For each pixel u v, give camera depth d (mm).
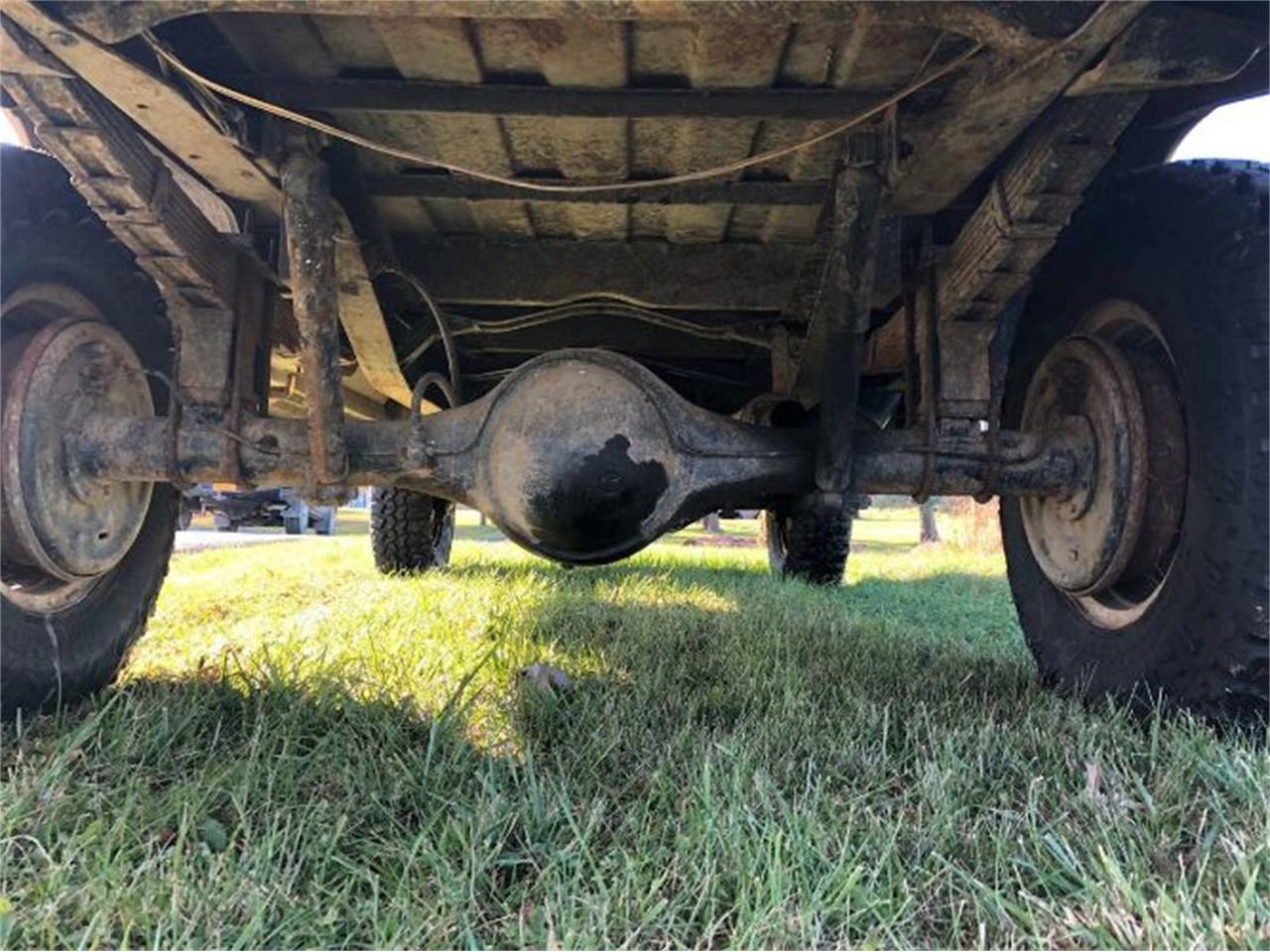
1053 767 1891
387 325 2906
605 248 2836
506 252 2826
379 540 5539
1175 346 2059
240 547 9148
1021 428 2635
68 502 2221
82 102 1732
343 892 1375
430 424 2236
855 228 1994
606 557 2191
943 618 4621
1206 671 1939
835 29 1735
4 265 2055
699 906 1332
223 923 1303
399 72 1934
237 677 2457
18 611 2158
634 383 2172
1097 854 1467
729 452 2219
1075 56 1538
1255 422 1860
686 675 2807
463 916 1299
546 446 2109
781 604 4672
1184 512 2070
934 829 1567
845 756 1971
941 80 1895
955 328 2316
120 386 2395
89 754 1890
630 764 1974
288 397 3441
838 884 1382
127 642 2533
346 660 2699
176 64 1691
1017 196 1940
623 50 1828
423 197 2432
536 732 2201
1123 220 2242
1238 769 1697
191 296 2242
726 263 2846
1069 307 2461
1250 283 1887
